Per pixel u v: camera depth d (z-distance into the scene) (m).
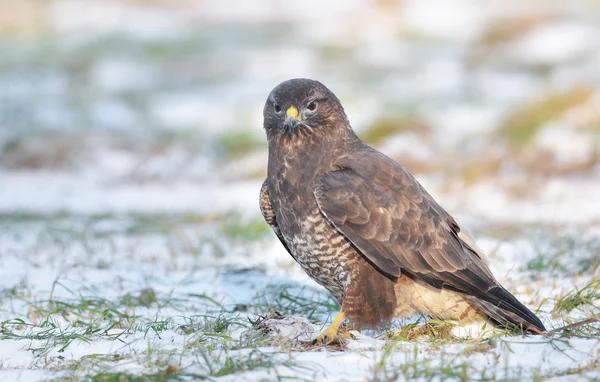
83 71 41.56
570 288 9.25
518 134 24.03
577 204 16.41
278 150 8.08
